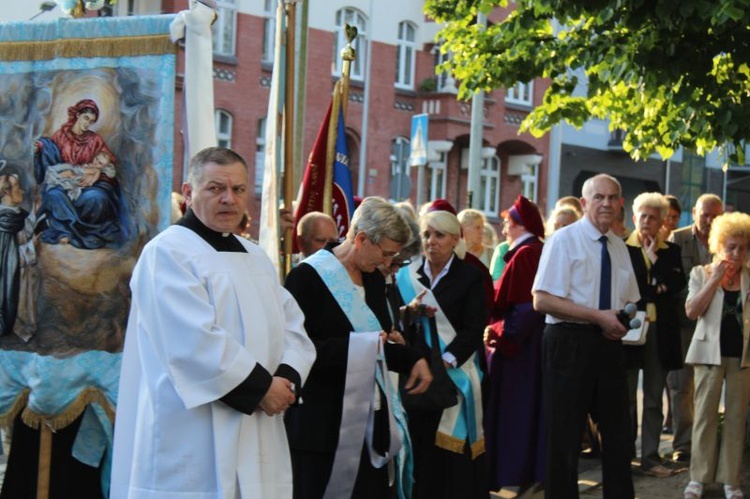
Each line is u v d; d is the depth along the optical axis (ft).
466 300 27.81
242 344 17.90
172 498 17.47
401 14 130.72
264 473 17.99
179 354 17.31
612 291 28.94
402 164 71.46
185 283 17.51
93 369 23.81
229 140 117.19
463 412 27.43
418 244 23.63
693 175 161.68
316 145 31.48
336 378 22.39
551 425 28.60
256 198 118.83
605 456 28.66
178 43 23.90
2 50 24.73
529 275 32.19
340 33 125.90
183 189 18.69
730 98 36.37
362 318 22.29
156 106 23.85
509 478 31.83
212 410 17.56
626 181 154.61
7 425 24.18
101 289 23.90
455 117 132.67
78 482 24.36
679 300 38.19
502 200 142.92
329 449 22.31
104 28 24.17
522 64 42.73
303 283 22.29
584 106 45.14
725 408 32.60
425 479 27.50
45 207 24.29
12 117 24.63
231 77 116.78
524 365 32.07
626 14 35.78
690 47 36.01
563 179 147.02
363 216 22.31
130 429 18.21
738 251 31.83
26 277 24.29
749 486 34.01
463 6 43.91
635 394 37.24
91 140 24.12
